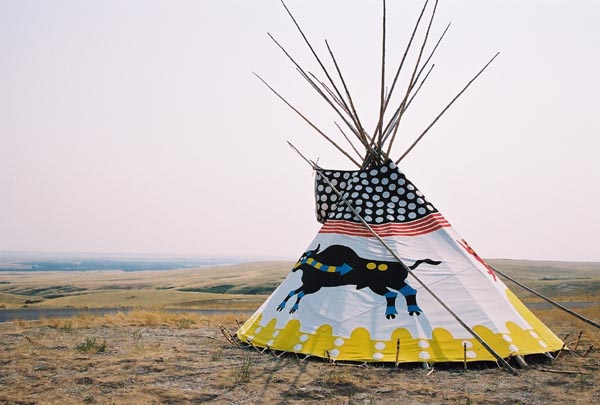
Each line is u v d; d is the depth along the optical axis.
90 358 8.72
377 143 10.91
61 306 29.16
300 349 8.62
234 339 10.38
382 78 10.70
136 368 7.95
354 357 8.17
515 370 7.84
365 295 8.93
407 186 10.47
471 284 9.15
